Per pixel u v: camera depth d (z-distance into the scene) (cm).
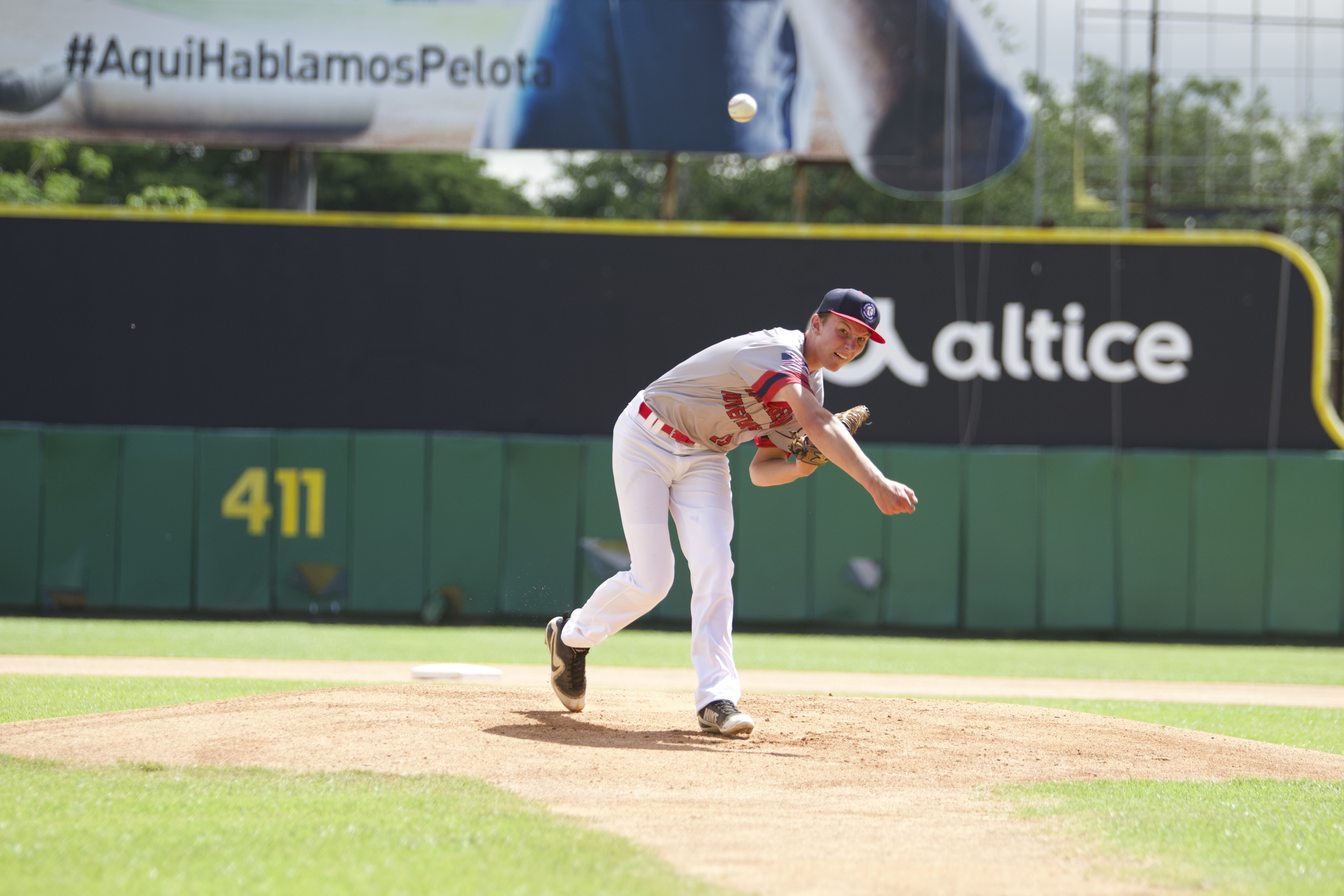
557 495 4697
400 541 4675
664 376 1566
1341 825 1161
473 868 918
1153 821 1158
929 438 4788
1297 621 4641
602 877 905
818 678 3078
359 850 961
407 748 1380
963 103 4888
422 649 3612
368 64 4922
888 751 1542
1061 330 4797
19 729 1526
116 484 4650
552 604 4672
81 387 4741
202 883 866
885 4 4884
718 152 4900
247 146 4950
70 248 4756
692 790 1255
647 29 4900
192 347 4769
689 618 4666
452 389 4803
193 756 1333
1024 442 4784
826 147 4906
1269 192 5809
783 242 4812
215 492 4669
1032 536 4697
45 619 4519
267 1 4938
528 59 4916
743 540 4672
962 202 12162
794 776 1355
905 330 4803
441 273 4812
